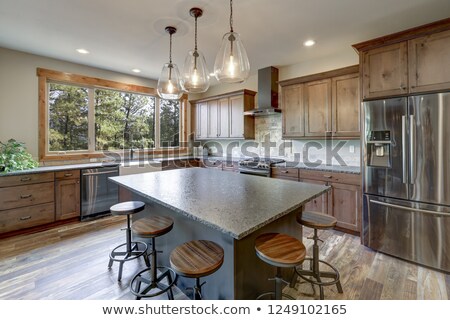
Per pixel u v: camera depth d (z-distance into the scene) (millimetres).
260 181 2463
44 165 3744
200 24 2658
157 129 5383
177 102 5785
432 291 1964
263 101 4363
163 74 2654
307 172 3492
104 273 2238
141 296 1748
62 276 2182
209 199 1732
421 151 2322
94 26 2721
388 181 2557
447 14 2479
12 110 3461
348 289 1998
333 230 3277
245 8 2336
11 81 3441
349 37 3045
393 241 2537
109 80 4430
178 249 1520
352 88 3256
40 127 3701
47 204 3309
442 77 2211
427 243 2316
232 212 1436
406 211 2434
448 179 2188
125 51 3479
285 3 2256
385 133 2586
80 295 1921
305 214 2061
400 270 2291
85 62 3982
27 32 2883
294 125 3934
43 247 2754
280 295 1513
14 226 3047
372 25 2719
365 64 2713
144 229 1793
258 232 1687
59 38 3047
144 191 1994
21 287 2014
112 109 4633
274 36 3006
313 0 2209
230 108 4898
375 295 1916
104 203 3871
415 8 2352
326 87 3520
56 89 3938
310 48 3412
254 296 1661
